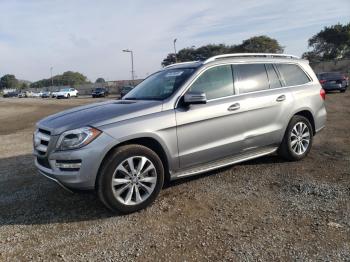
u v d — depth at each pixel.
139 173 4.73
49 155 4.64
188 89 5.28
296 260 3.47
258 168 6.33
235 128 5.64
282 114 6.28
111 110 4.93
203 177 5.97
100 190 4.54
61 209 5.00
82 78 153.00
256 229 4.12
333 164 6.41
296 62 6.90
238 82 5.85
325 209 4.56
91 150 4.43
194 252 3.71
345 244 3.72
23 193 5.71
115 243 3.97
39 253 3.85
